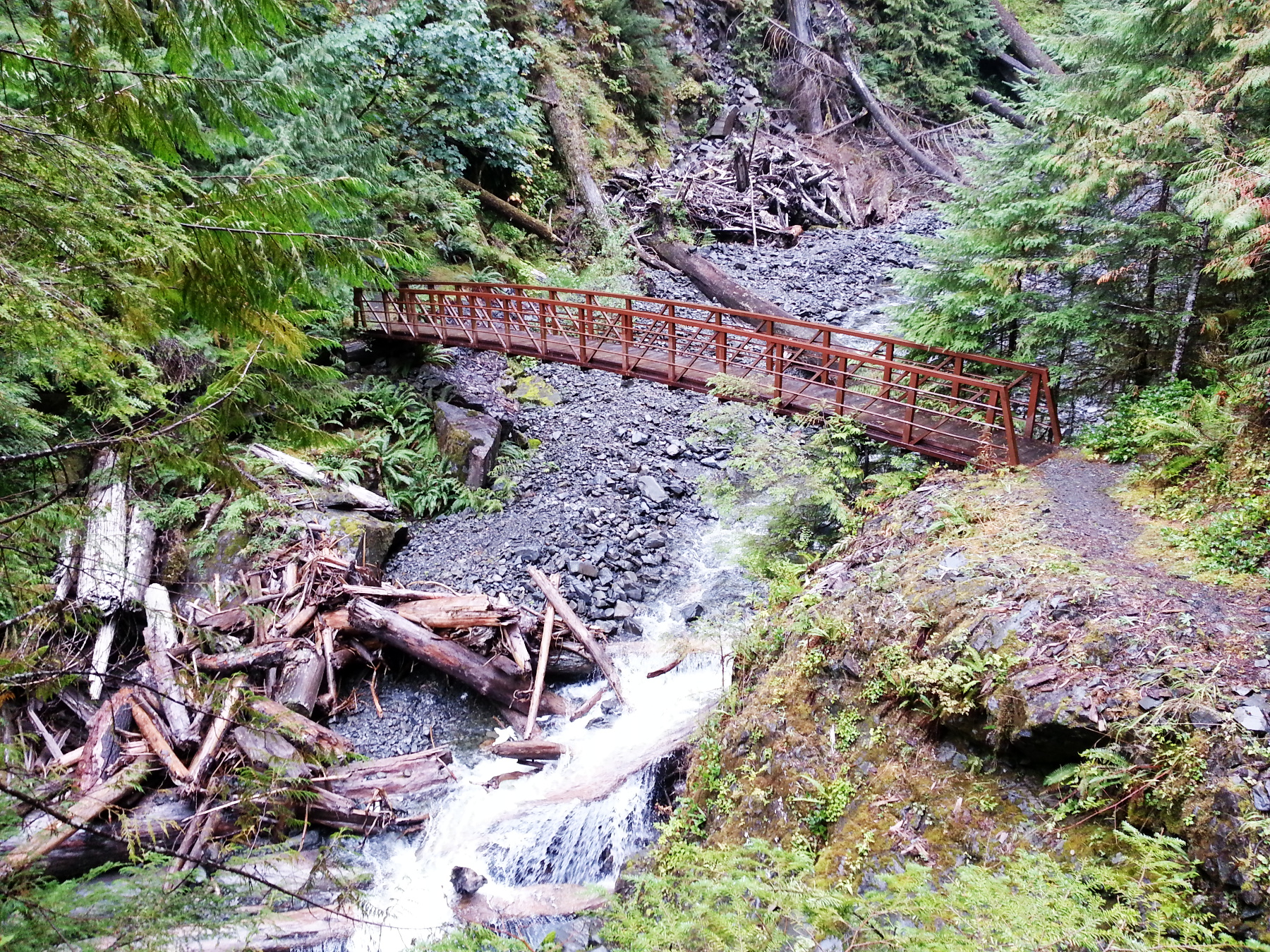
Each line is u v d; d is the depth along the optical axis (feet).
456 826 21.50
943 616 17.42
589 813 21.39
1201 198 19.71
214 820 19.06
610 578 31.35
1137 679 13.87
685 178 71.10
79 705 21.86
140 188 7.34
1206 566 17.02
